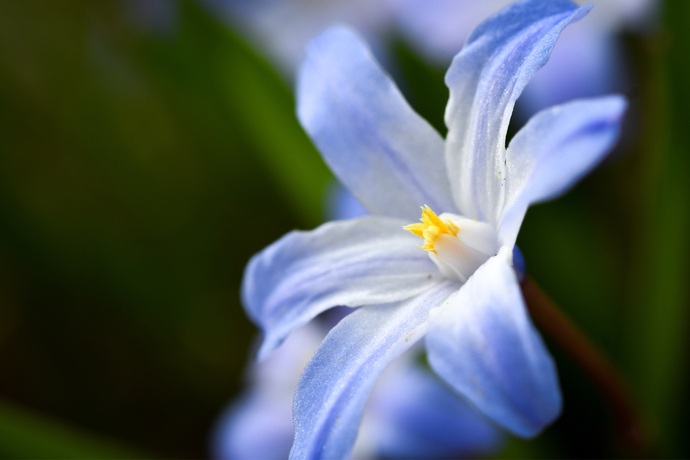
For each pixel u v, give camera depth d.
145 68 0.16
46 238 0.18
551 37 0.10
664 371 0.13
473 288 0.10
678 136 0.13
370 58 0.11
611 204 0.15
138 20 0.19
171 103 0.18
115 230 0.19
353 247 0.11
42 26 0.19
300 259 0.11
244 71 0.15
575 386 0.14
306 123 0.11
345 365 0.10
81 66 0.19
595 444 0.14
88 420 0.18
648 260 0.14
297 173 0.14
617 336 0.14
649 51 0.15
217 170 0.18
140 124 0.19
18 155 0.19
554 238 0.14
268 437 0.14
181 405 0.18
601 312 0.14
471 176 0.11
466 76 0.11
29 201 0.19
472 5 0.16
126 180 0.19
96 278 0.18
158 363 0.18
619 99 0.11
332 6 0.18
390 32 0.15
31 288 0.18
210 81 0.15
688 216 0.13
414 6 0.16
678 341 0.13
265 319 0.11
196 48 0.15
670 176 0.13
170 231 0.19
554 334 0.11
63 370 0.18
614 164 0.15
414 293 0.11
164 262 0.19
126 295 0.18
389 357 0.10
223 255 0.19
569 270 0.14
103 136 0.19
